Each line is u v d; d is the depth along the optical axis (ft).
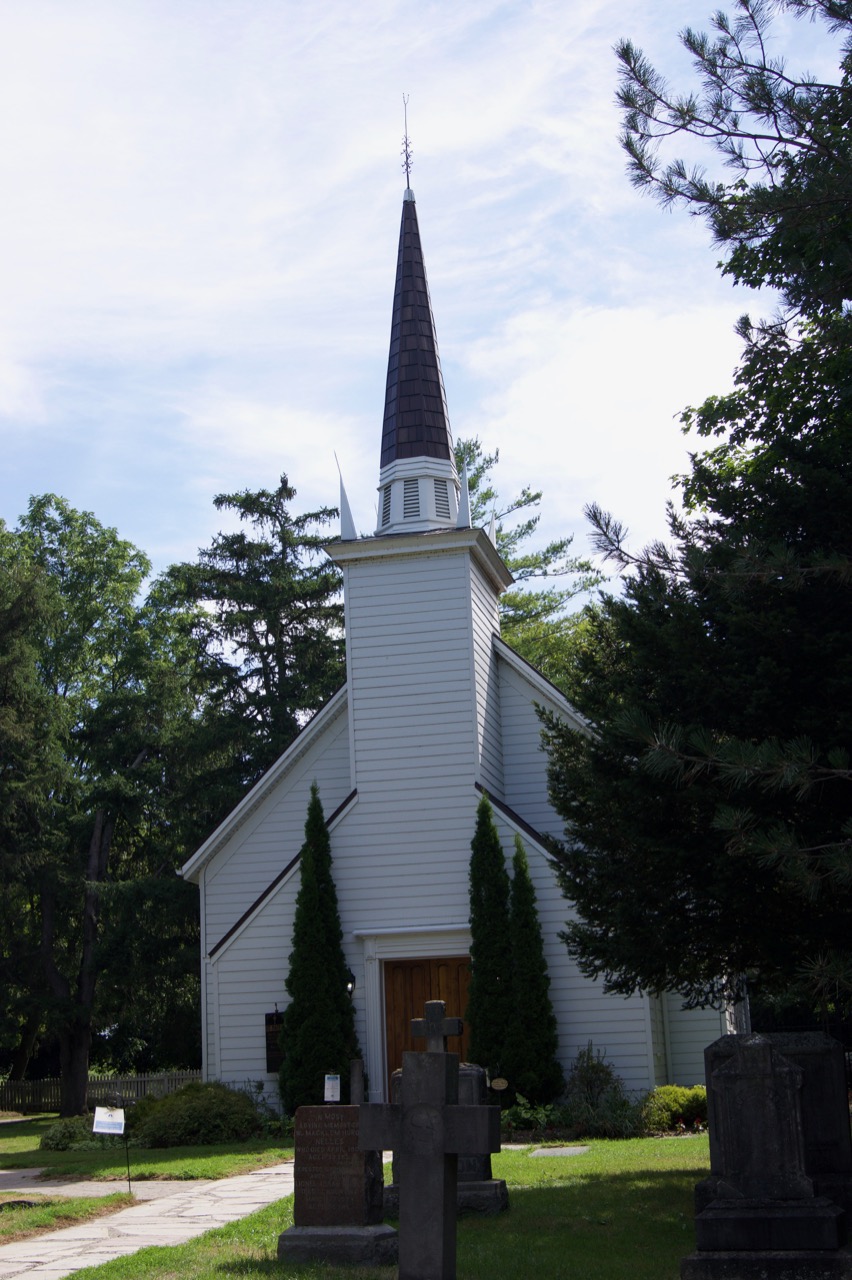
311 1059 76.74
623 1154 57.93
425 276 99.35
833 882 36.42
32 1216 44.01
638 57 41.16
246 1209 45.52
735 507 48.55
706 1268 32.78
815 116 39.47
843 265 38.50
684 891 45.80
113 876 129.80
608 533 44.98
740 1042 35.19
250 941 82.94
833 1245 32.83
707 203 41.14
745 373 63.82
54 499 172.04
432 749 82.79
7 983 116.37
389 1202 41.47
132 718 123.54
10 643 119.75
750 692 42.88
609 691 49.90
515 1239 38.55
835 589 43.21
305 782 91.86
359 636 85.56
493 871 77.82
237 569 132.87
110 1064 139.33
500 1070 73.92
